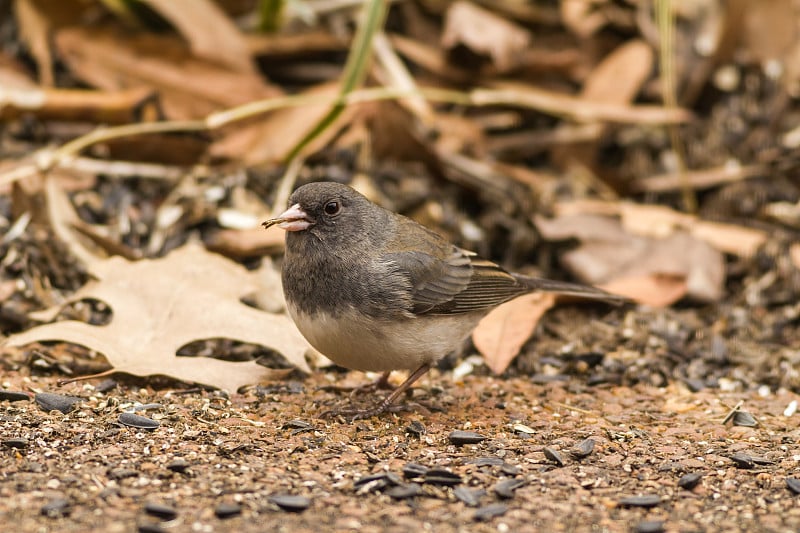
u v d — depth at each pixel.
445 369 10.02
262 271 10.45
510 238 12.16
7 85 12.70
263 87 12.95
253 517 6.46
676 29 15.34
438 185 12.88
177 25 12.90
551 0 15.44
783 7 14.58
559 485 7.23
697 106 14.84
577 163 13.73
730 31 14.37
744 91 14.70
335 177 12.40
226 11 14.48
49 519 6.29
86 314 10.11
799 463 7.75
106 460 7.23
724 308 11.32
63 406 8.15
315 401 8.91
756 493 7.19
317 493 6.89
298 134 12.58
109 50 13.02
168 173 12.48
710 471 7.56
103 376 8.53
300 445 7.77
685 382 9.77
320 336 8.34
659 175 13.72
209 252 10.03
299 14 14.35
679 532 6.51
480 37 13.61
